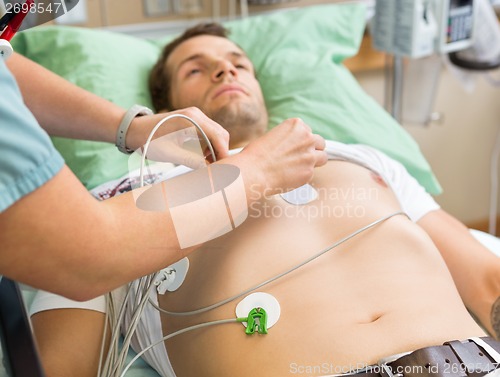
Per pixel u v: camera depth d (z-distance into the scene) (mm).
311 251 1007
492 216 2482
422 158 1497
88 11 1730
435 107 2256
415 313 915
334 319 897
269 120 1454
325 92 1512
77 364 952
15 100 570
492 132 2393
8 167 539
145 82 1556
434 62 1978
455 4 1779
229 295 938
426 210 1273
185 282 979
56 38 1541
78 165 1332
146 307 987
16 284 716
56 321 982
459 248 1203
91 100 1026
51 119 1033
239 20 1760
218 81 1348
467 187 2449
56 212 572
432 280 996
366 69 2035
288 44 1675
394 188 1258
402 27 1764
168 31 1848
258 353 865
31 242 564
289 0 1958
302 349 861
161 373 981
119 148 1021
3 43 701
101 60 1520
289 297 926
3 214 542
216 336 893
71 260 592
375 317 912
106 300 990
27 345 638
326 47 1685
